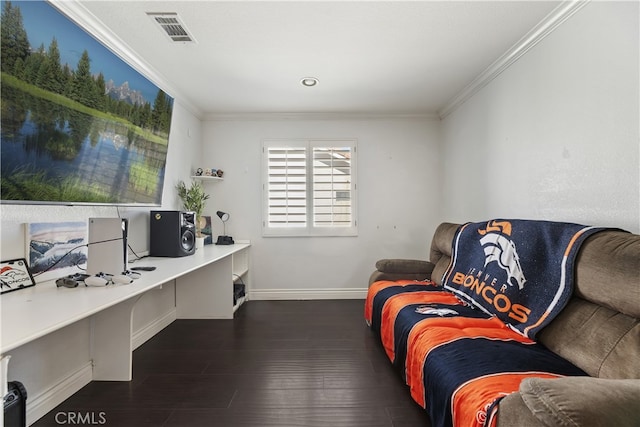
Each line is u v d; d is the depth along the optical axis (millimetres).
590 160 1680
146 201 2506
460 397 1146
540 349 1437
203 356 2254
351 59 2422
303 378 1941
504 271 1889
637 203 1439
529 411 862
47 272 1647
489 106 2672
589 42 1671
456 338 1535
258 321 2998
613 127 1546
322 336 2621
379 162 3789
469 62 2473
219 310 3090
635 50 1434
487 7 1799
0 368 967
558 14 1828
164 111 2701
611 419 739
